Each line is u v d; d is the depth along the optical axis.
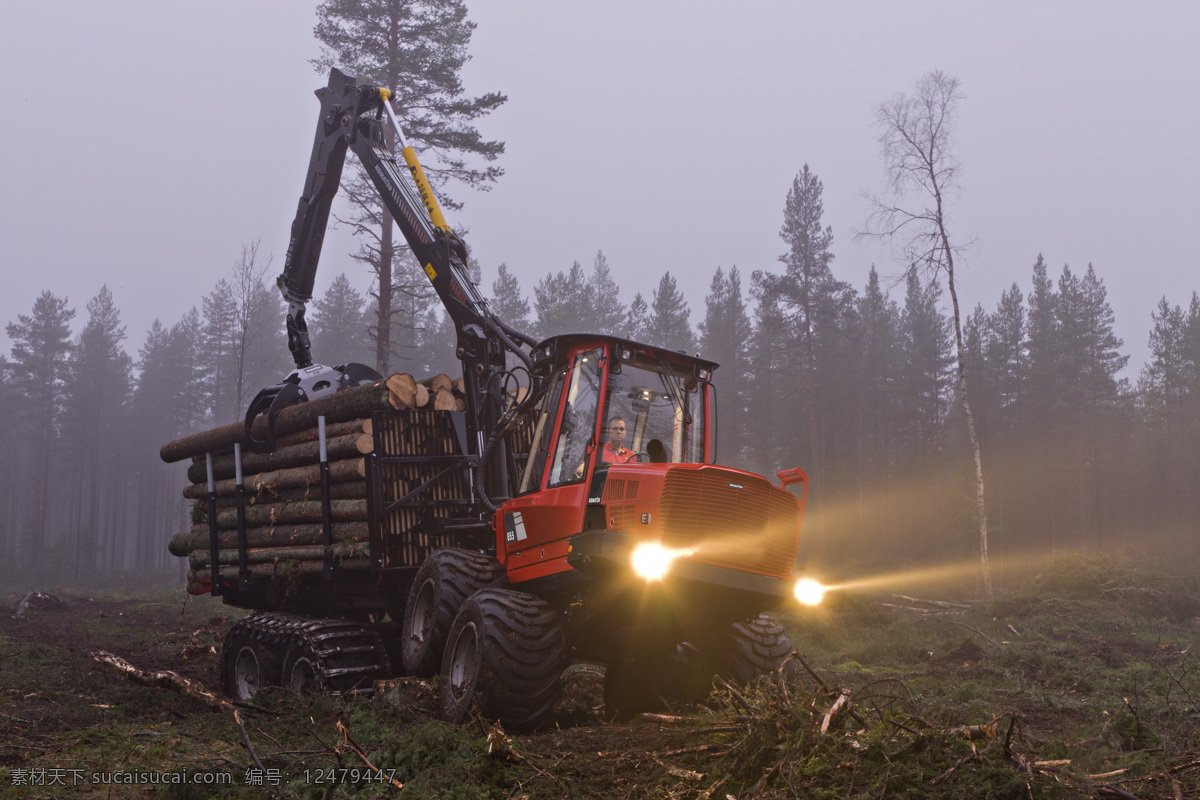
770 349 50.84
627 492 6.49
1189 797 4.48
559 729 6.75
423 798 4.77
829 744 4.81
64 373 69.75
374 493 8.62
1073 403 56.12
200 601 25.38
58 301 69.56
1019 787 4.12
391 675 9.08
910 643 14.36
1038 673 11.68
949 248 27.36
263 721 7.54
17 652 11.87
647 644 7.39
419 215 10.16
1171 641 15.77
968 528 35.06
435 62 26.27
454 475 9.10
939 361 57.50
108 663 9.07
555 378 7.66
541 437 7.62
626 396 7.14
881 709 5.56
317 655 8.48
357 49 26.98
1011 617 20.02
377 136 10.84
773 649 7.51
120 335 74.38
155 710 8.34
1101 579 20.69
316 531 9.44
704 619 6.95
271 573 10.18
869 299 55.88
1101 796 4.32
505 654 6.43
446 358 55.19
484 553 8.09
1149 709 7.68
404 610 9.09
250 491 10.82
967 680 10.76
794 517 6.99
